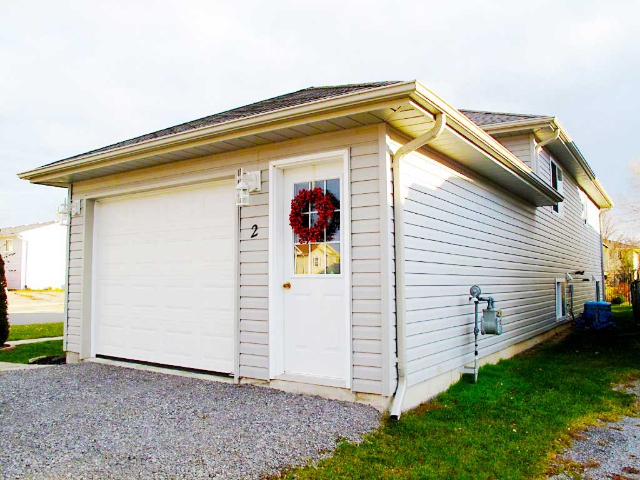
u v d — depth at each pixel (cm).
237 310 512
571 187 1323
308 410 404
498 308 717
